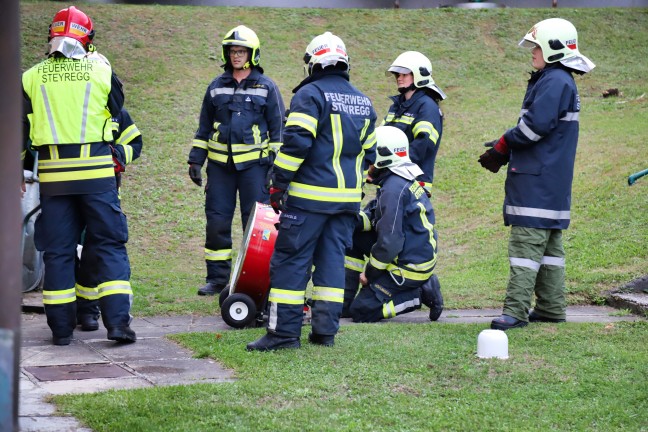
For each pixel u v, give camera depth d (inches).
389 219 282.0
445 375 212.1
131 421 172.4
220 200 347.3
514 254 272.8
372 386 202.1
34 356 238.1
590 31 781.9
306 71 243.1
